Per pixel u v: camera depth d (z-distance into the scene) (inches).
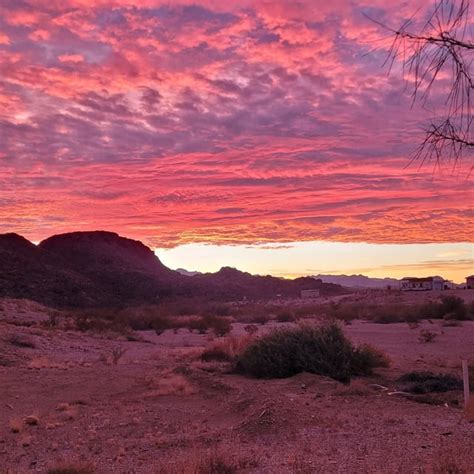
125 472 400.8
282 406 560.4
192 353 1210.6
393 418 577.9
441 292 3991.1
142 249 6176.2
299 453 428.8
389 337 1668.3
